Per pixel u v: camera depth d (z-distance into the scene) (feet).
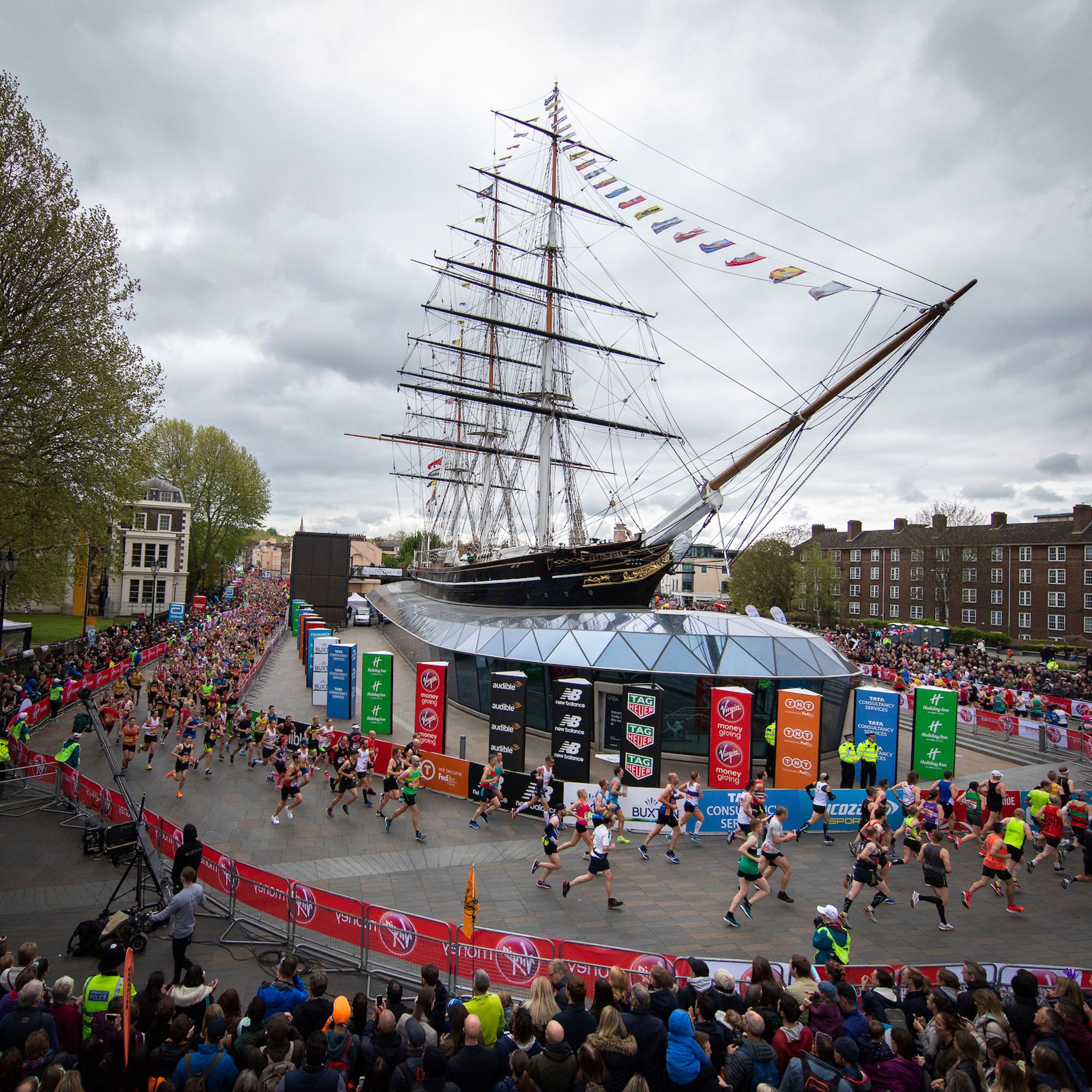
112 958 27.40
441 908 45.60
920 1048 27.02
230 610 267.80
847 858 57.62
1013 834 50.65
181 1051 23.07
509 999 27.40
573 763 66.28
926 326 87.20
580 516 179.01
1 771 64.75
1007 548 272.31
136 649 134.72
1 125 84.79
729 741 70.90
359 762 65.41
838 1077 21.58
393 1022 24.35
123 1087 22.72
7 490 87.86
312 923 39.24
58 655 116.26
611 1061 22.93
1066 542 255.09
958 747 104.63
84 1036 25.63
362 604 266.98
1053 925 47.01
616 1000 26.50
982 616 280.31
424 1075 21.03
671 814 55.83
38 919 42.22
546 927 43.65
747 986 32.27
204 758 81.00
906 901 50.21
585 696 66.18
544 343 164.45
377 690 91.61
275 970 37.06
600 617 97.71
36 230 86.74
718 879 52.24
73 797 61.36
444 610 160.04
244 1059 23.21
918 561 294.25
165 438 282.97
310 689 126.00
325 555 226.38
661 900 48.29
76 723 74.38
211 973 36.65
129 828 43.91
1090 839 54.34
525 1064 22.03
